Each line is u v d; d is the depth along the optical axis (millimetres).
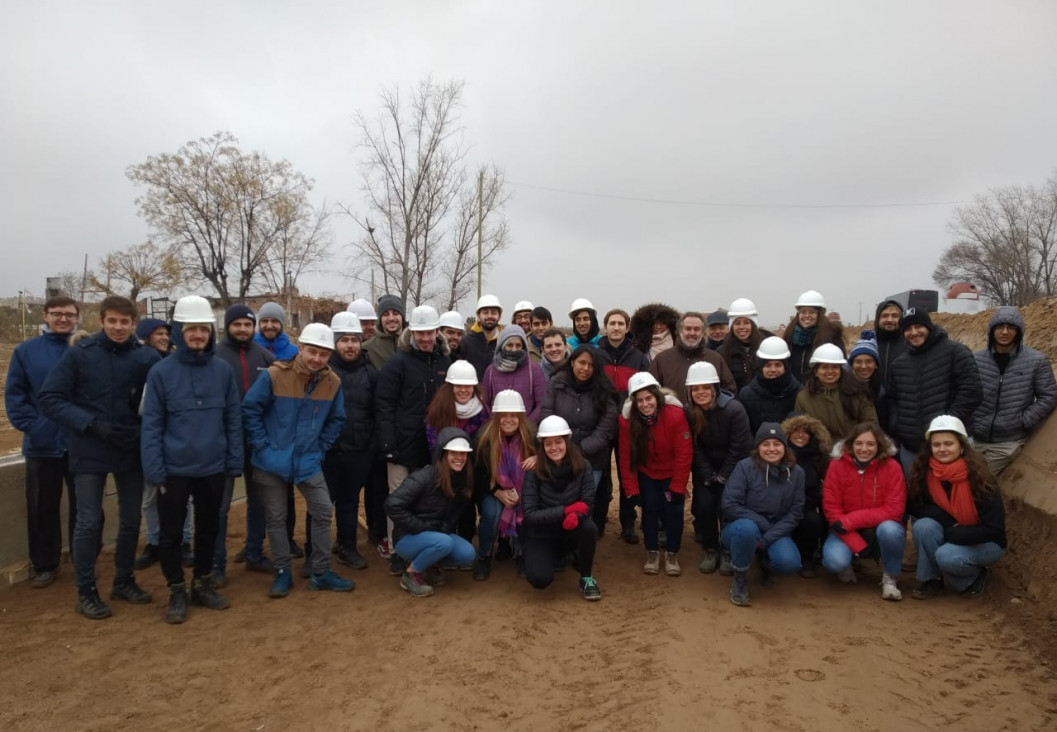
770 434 5156
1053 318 14727
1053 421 5617
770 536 5152
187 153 31562
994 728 3488
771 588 5398
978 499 4883
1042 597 4699
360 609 5035
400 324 6590
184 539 5891
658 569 5809
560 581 5648
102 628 4621
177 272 32531
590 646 4461
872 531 5277
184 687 3922
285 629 4680
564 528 5082
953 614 4848
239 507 7738
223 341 5652
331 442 5324
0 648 4320
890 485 5199
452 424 5527
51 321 5199
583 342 6695
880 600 5121
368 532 6625
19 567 5430
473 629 4715
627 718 3621
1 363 21797
